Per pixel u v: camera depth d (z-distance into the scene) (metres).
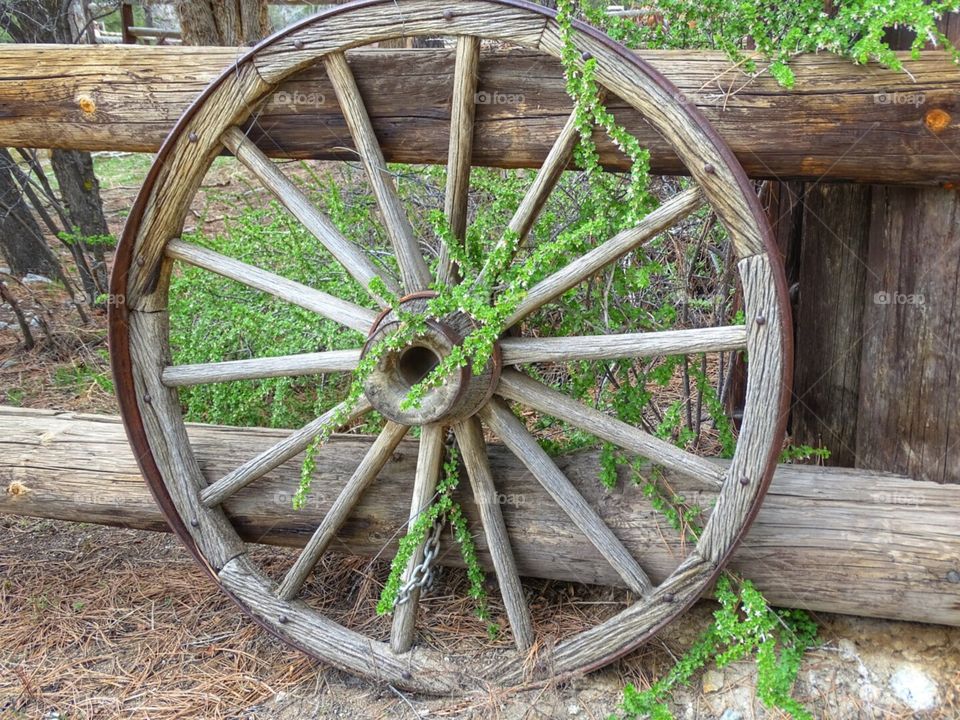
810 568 2.18
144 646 2.55
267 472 2.48
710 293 3.63
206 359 3.20
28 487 2.73
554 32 1.86
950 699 2.14
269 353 3.07
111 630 2.63
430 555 2.32
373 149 2.13
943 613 2.12
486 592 2.60
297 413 3.29
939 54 1.83
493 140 2.10
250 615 2.42
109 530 3.24
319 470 2.52
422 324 2.00
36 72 2.37
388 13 1.96
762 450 1.93
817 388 2.71
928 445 2.21
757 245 1.83
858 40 1.92
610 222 2.07
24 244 5.60
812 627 2.32
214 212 5.92
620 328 2.64
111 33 9.19
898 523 2.14
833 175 1.98
